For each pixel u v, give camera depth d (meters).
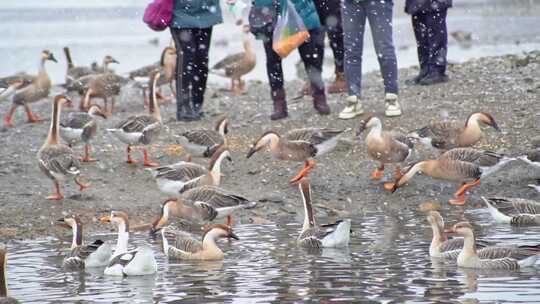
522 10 47.97
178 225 15.70
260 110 22.31
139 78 23.34
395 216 15.72
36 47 36.47
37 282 12.05
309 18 19.73
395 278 11.72
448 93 21.91
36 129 21.45
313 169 18.00
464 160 16.30
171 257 13.54
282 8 19.36
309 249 13.56
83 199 16.59
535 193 16.62
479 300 10.60
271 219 15.85
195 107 21.41
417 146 18.89
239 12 21.91
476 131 17.48
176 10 20.31
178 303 10.80
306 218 14.42
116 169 18.28
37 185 17.38
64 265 12.95
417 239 14.01
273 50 20.34
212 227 13.41
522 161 17.66
